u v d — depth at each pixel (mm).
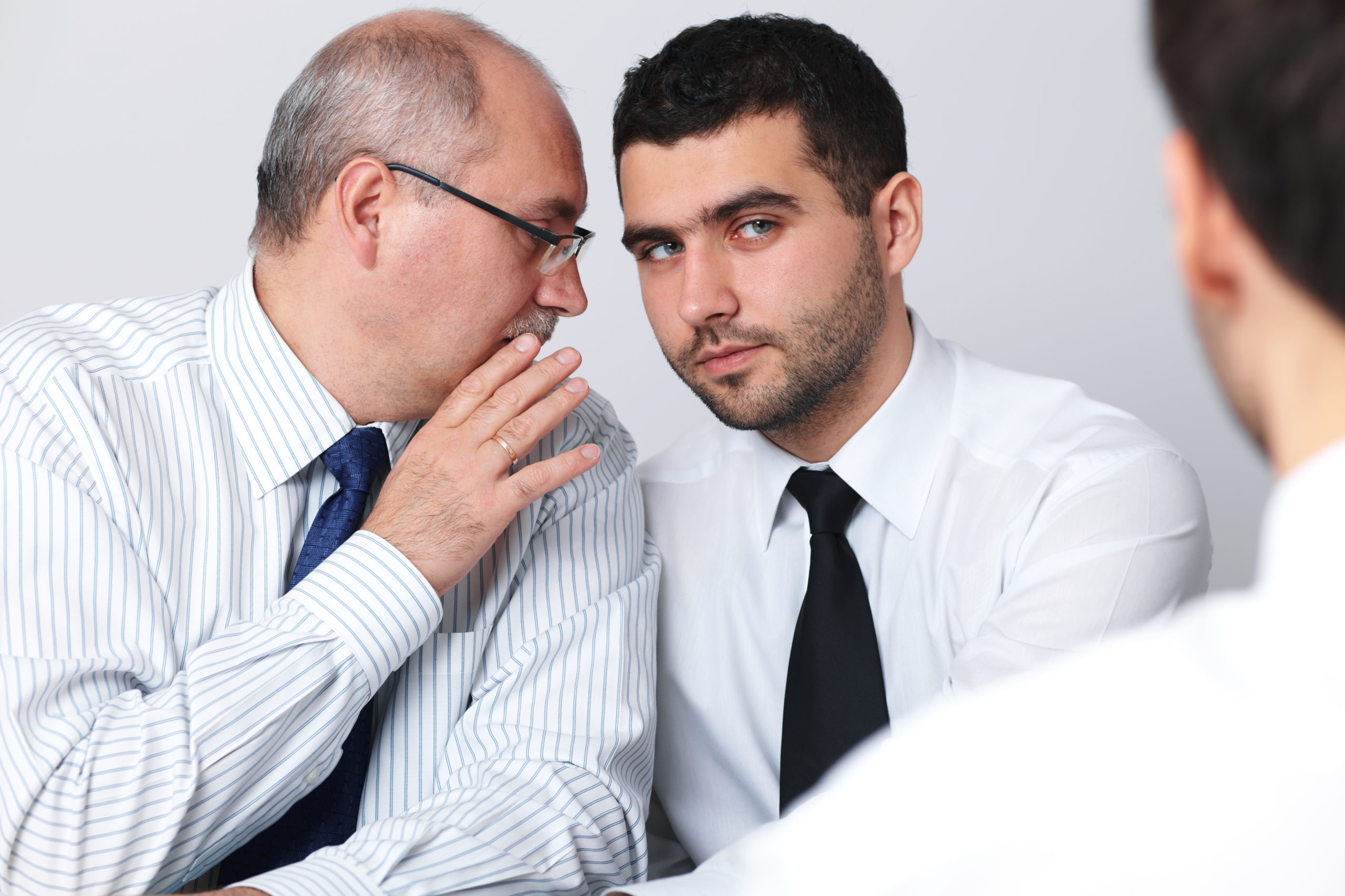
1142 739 340
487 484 1147
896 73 2381
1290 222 292
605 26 2539
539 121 1191
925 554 1332
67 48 2814
